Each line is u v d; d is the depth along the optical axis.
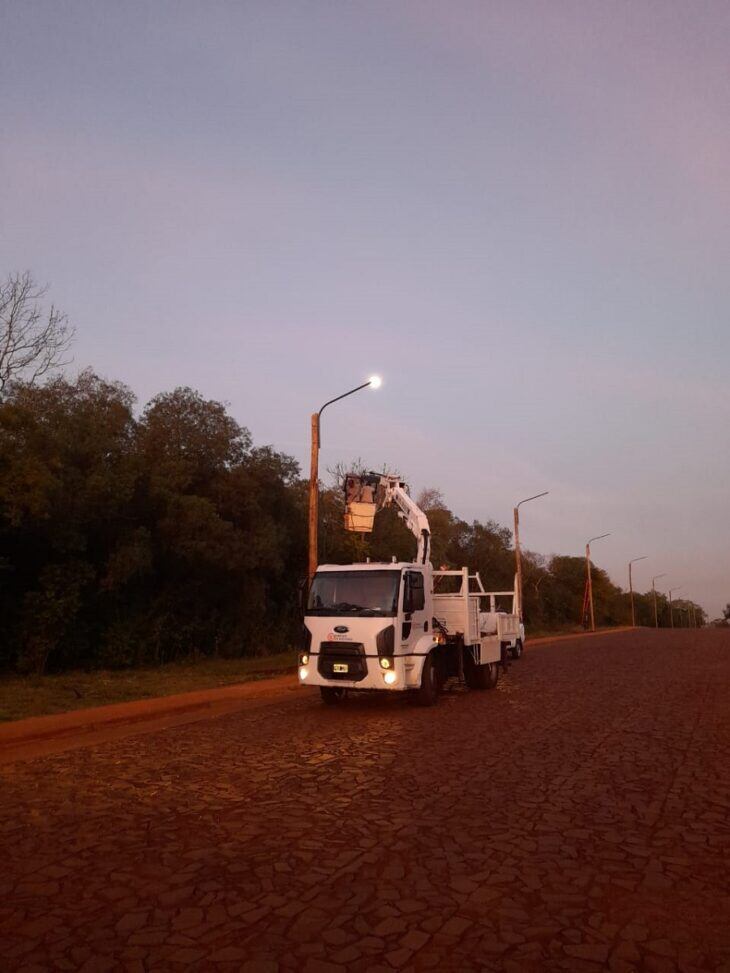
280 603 34.38
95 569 24.88
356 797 8.23
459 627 17.19
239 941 4.68
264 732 12.72
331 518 34.59
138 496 26.05
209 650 29.97
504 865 6.03
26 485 19.59
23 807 7.97
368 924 4.92
